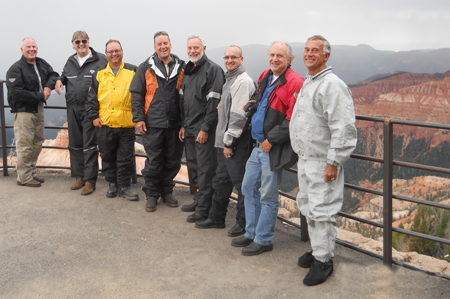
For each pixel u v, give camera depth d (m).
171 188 3.89
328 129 2.18
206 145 3.22
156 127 3.50
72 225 3.29
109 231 3.18
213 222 3.27
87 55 4.02
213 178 3.21
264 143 2.50
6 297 2.19
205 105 3.24
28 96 3.96
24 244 2.91
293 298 2.17
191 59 3.16
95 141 4.08
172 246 2.91
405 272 2.45
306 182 2.33
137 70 3.52
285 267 2.56
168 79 3.48
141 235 3.11
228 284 2.34
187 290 2.27
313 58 2.15
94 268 2.54
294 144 2.34
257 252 2.75
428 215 35.19
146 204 3.70
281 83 2.43
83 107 3.97
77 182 4.29
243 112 2.72
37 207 3.70
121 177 3.96
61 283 2.35
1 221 3.34
